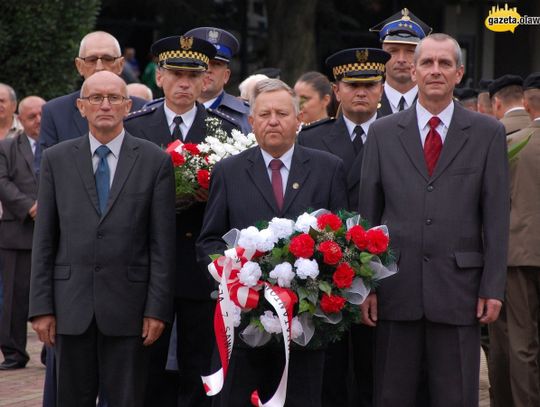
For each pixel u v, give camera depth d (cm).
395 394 1359
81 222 1378
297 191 1376
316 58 4969
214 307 1533
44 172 1411
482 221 1354
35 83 3478
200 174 1457
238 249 1267
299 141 1597
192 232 1530
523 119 1805
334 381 1557
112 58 1756
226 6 4866
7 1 3391
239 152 1473
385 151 1377
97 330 1377
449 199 1339
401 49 1695
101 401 1538
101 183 1400
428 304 1329
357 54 1548
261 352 1342
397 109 1705
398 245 1348
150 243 1405
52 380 1566
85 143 1412
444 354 1338
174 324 1622
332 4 4959
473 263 1335
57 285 1381
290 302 1250
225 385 1336
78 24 3503
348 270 1261
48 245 1392
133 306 1380
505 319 1705
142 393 1403
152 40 4731
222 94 1798
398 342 1355
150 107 1656
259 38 4934
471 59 5138
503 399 1734
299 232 1280
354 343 1548
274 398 1262
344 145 1569
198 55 1569
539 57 4869
